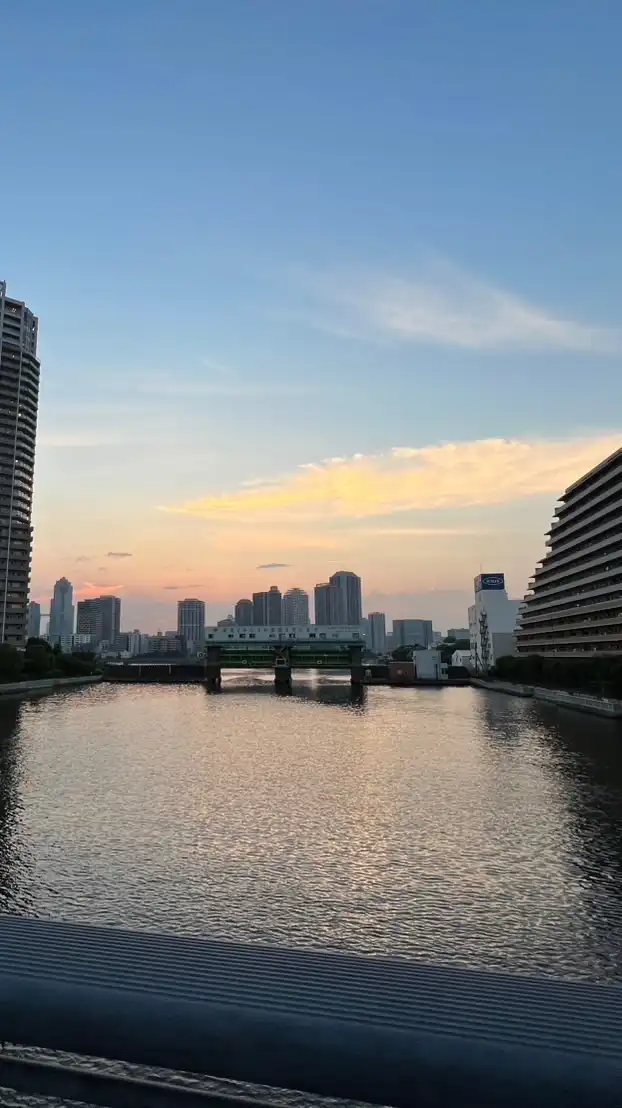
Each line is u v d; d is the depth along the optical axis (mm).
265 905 27375
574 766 55062
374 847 34688
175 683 184000
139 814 40844
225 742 70750
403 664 178000
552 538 152500
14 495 177625
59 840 35500
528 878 30438
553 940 24594
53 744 68875
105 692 146375
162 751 64688
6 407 179625
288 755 62469
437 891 28953
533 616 161500
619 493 120562
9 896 27969
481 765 56562
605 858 33000
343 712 104312
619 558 117500
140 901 27594
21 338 188000
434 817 40281
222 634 169250
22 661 145250
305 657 170500
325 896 28344
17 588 176250
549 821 39281
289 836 36469
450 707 110375
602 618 123625
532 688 125312
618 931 25266
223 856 33156
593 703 91812
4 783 49625
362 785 49156
